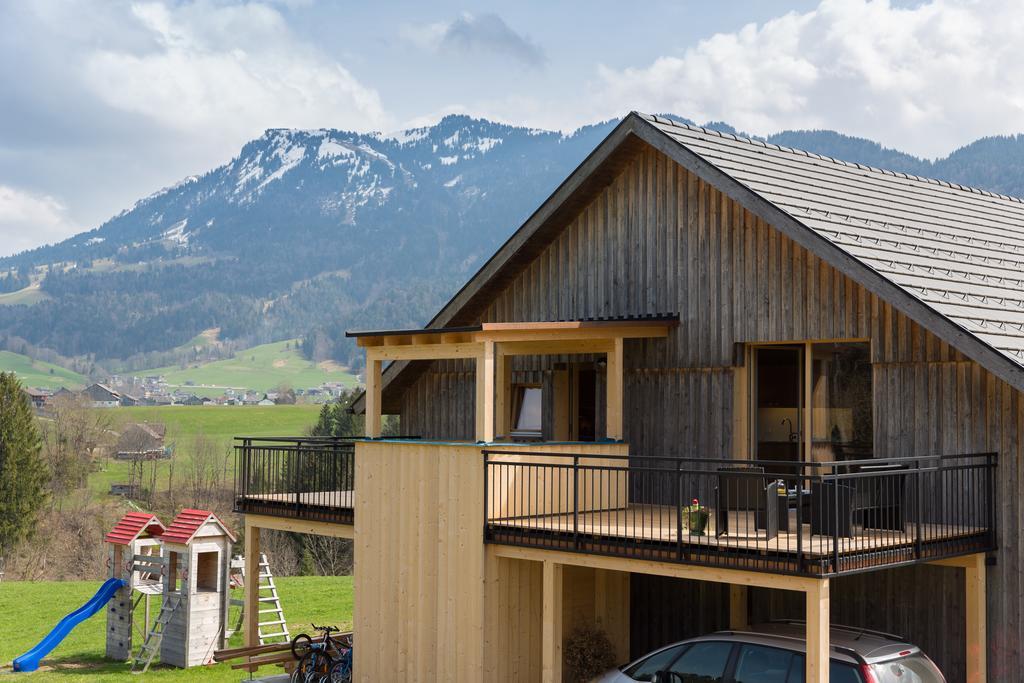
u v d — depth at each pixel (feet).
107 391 630.33
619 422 54.24
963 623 45.70
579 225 59.77
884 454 47.26
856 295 48.37
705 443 53.78
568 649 51.31
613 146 55.52
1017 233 60.95
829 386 50.49
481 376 50.62
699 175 51.52
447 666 49.70
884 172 64.03
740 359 52.70
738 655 38.22
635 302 57.00
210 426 389.80
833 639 38.04
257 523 63.10
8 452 186.29
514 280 63.10
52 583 100.37
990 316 44.42
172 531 65.10
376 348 55.98
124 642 66.64
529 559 47.44
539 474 50.85
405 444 52.44
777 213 47.88
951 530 43.78
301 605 86.53
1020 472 43.47
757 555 39.68
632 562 43.93
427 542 51.06
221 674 61.82
